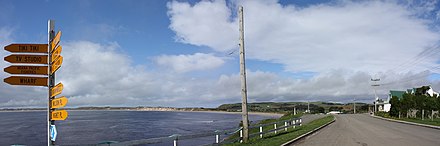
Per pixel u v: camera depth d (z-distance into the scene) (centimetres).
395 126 3133
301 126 2997
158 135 4762
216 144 1374
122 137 4519
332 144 1562
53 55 700
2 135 4891
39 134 5047
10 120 9925
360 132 2345
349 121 4400
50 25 715
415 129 2658
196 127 6525
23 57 698
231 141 1519
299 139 1831
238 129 1611
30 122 8612
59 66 653
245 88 1641
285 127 2405
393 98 6006
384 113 7181
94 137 4534
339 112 11950
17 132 5388
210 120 10338
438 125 2988
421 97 4862
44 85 709
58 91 672
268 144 1535
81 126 6938
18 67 692
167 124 7762
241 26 1639
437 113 5341
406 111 5250
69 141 4041
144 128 6294
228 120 10294
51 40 712
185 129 5959
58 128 6288
